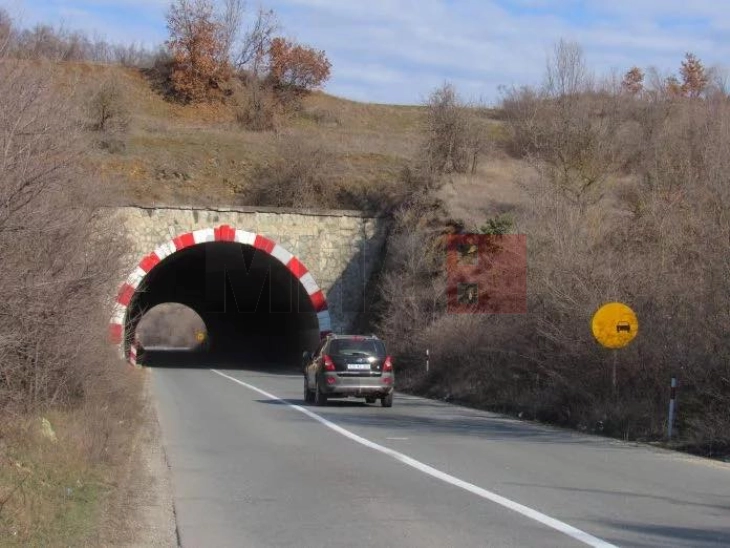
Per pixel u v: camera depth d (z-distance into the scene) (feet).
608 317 59.06
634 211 88.94
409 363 103.24
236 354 211.41
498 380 78.43
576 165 110.63
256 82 236.43
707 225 60.54
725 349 53.67
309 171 148.66
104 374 55.57
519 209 109.09
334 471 40.16
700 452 46.29
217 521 29.63
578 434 55.47
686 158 82.23
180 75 229.86
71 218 43.19
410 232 121.19
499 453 46.06
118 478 35.76
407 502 32.76
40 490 30.04
